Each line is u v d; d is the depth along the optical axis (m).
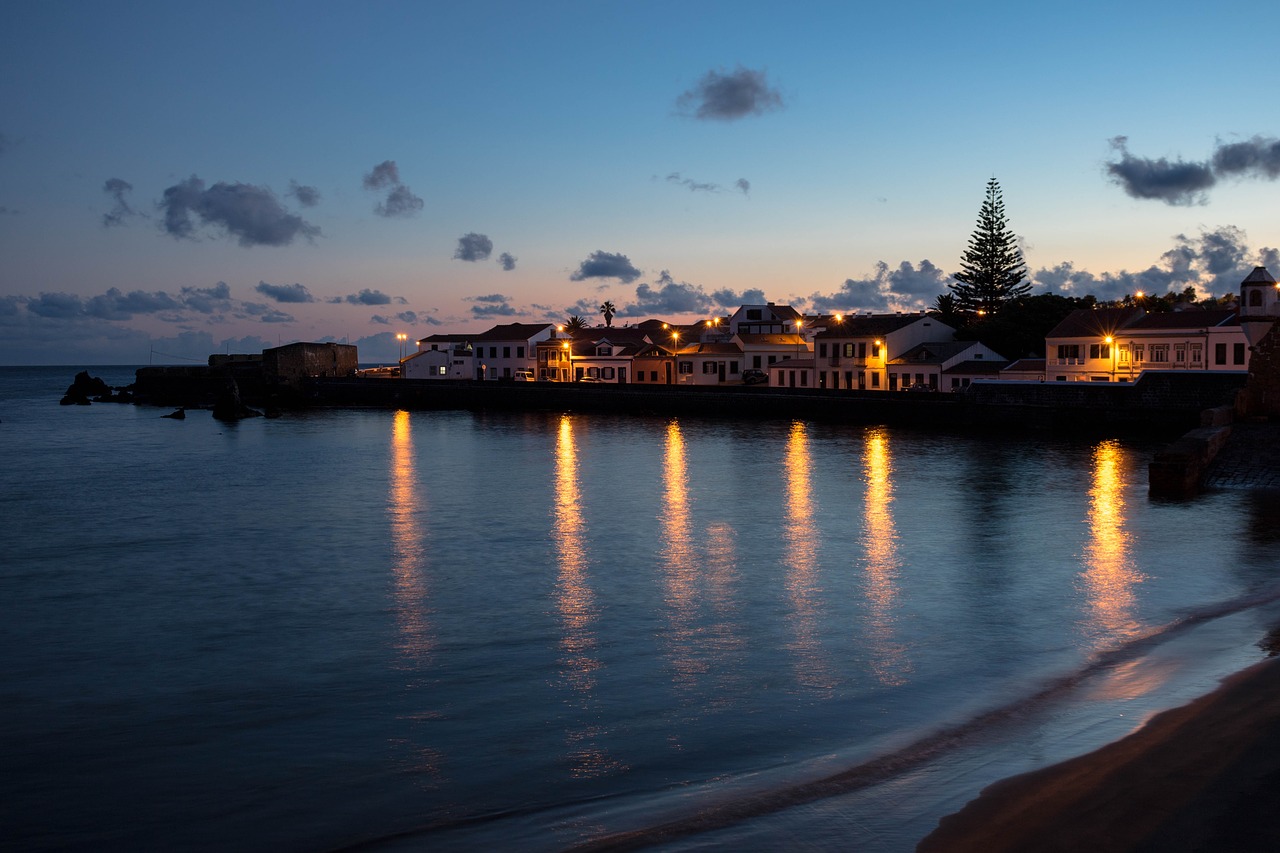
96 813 12.57
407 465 60.03
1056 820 10.49
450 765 13.78
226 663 19.72
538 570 28.53
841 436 77.44
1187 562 27.12
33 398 165.25
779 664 18.55
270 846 11.50
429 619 23.03
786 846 10.40
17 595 26.25
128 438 83.38
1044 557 28.67
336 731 15.46
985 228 135.88
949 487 45.72
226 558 31.20
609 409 115.50
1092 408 75.00
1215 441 43.69
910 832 10.52
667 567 28.62
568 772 13.30
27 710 16.84
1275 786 11.01
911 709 15.41
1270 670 15.77
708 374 133.38
